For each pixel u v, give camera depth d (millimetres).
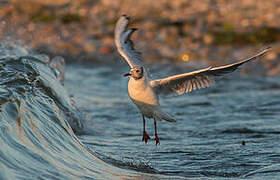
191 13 30516
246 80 20359
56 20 31797
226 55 24250
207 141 11602
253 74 21375
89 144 10727
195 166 9336
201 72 9336
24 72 9930
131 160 9492
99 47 26641
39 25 30250
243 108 15508
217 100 16906
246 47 25281
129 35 10789
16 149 6883
